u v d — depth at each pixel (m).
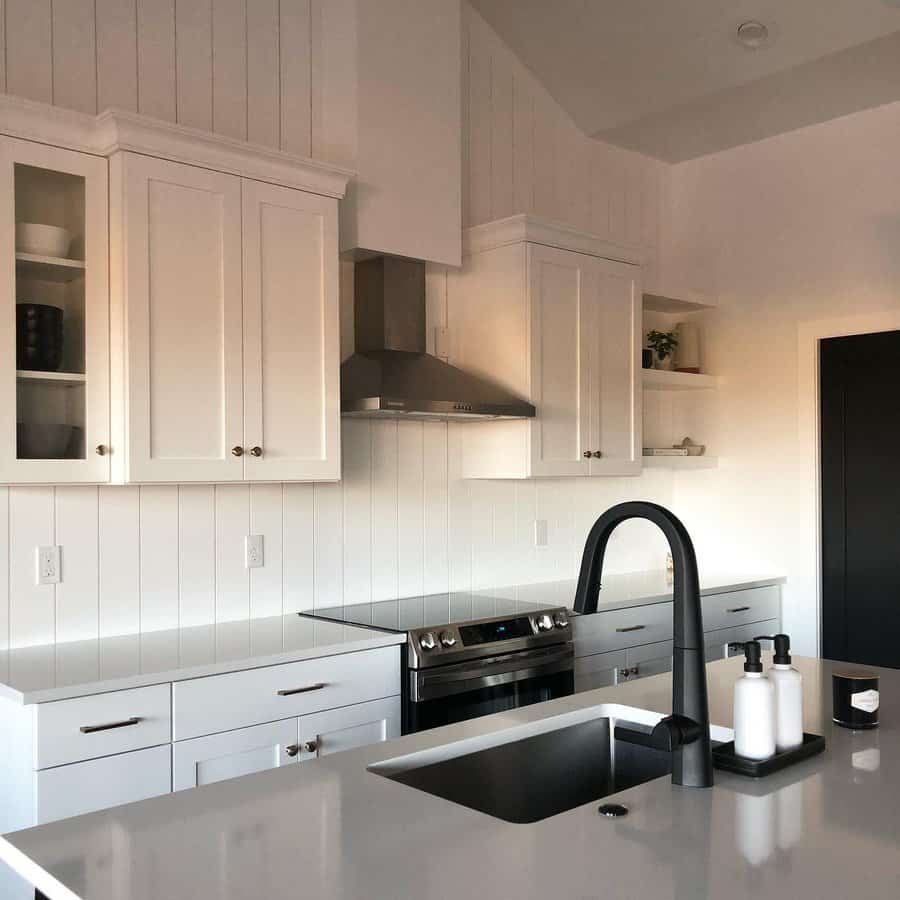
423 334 3.60
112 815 1.32
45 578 2.73
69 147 2.54
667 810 1.33
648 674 3.79
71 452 2.55
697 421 4.84
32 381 2.48
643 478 4.79
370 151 3.30
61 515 2.77
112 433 2.61
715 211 4.77
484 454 3.82
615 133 4.49
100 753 2.24
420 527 3.76
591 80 4.18
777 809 1.33
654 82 4.06
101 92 2.86
